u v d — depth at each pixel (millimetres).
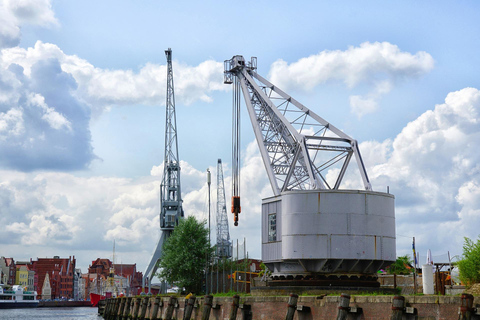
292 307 36438
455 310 28359
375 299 31656
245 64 103938
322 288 44438
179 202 164250
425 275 38031
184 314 54219
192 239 102562
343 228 45312
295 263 47062
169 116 175500
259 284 66312
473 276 44656
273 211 49469
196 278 100500
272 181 93125
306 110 88562
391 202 47719
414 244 53125
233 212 69375
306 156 74375
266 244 50094
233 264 86062
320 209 45594
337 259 45188
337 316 32812
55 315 159000
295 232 46031
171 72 180250
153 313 65875
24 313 176750
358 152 75312
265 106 98375
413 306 29891
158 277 104000
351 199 45688
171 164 166750
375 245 45750
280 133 95688
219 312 45469
